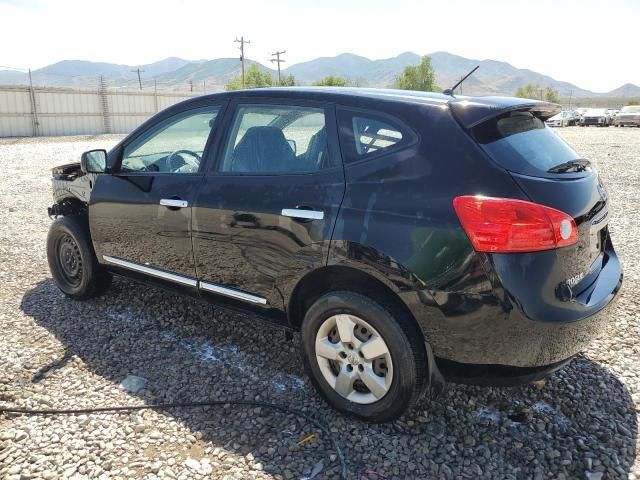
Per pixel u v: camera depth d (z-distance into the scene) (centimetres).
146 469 256
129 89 4947
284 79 8144
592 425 288
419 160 261
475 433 282
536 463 259
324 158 293
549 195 247
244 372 347
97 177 419
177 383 334
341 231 271
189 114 373
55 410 302
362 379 281
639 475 250
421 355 264
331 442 275
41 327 412
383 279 260
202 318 429
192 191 346
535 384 324
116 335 399
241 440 278
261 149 323
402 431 284
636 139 2492
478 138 257
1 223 780
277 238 298
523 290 238
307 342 301
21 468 256
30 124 3778
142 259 389
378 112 283
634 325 405
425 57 9156
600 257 302
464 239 242
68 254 461
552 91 13462
